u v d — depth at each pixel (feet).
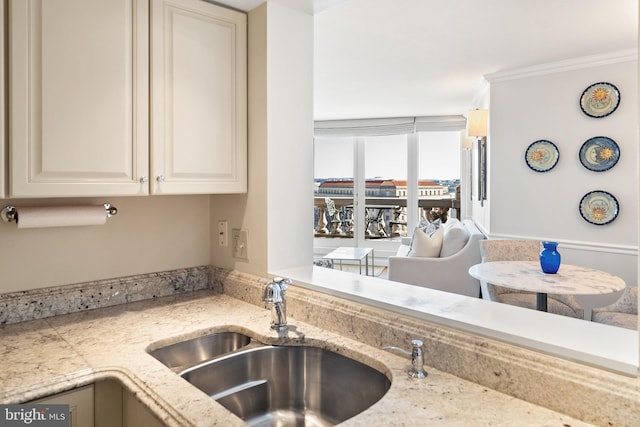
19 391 3.30
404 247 18.69
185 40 5.12
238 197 6.08
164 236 6.13
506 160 13.87
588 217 12.34
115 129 4.56
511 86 13.65
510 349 3.27
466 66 13.02
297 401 4.51
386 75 13.99
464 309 4.01
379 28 9.86
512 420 2.88
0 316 4.75
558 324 3.58
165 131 4.95
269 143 5.61
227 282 6.15
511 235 13.85
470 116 13.35
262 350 4.47
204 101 5.32
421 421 2.86
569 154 12.66
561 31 10.09
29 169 4.04
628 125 11.69
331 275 5.47
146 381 3.47
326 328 4.73
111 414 3.79
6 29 3.91
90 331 4.64
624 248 11.80
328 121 23.29
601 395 2.79
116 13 4.55
